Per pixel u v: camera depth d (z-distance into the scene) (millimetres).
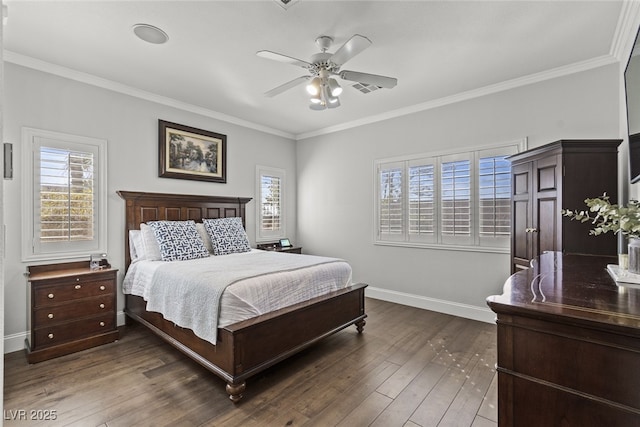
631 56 2031
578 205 2395
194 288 2404
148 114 3725
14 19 2293
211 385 2297
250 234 4910
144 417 1945
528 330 1025
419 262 4121
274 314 2379
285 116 4555
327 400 2119
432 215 3994
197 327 2318
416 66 3029
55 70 3020
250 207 4906
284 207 5402
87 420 1916
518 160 2973
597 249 2363
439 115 3922
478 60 2914
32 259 2912
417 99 3885
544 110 3195
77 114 3178
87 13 2229
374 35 2510
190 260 3268
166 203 3818
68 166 3107
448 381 2350
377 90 3609
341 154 4961
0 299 537
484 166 3580
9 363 2594
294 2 2121
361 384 2309
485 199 3578
